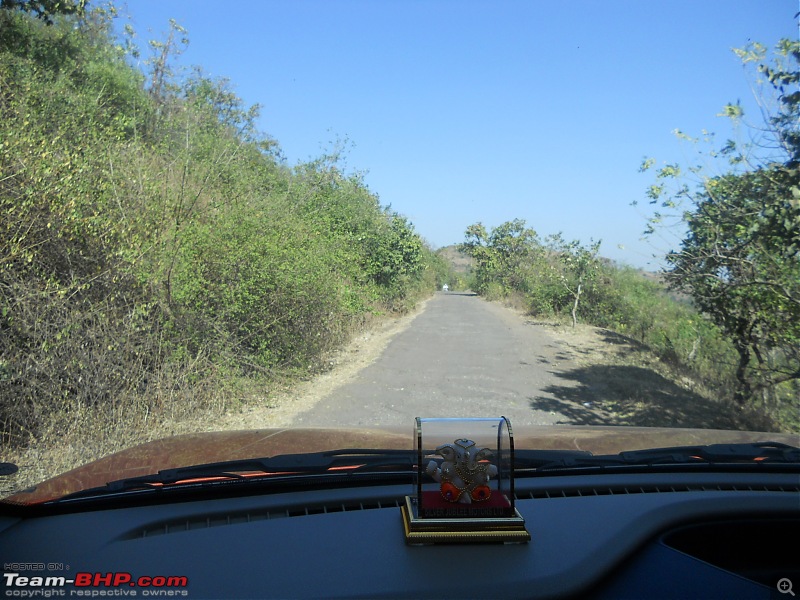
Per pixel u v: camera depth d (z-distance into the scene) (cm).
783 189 643
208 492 271
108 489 264
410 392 1002
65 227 688
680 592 212
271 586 205
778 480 299
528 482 291
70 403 653
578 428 418
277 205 1252
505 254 4150
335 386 1046
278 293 980
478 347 1545
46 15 1003
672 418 839
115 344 702
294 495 270
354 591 202
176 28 1812
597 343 1697
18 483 529
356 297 1368
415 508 238
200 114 1614
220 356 879
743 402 859
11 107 793
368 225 2022
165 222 895
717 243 753
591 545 230
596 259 2366
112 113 1380
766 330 785
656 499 273
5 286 612
